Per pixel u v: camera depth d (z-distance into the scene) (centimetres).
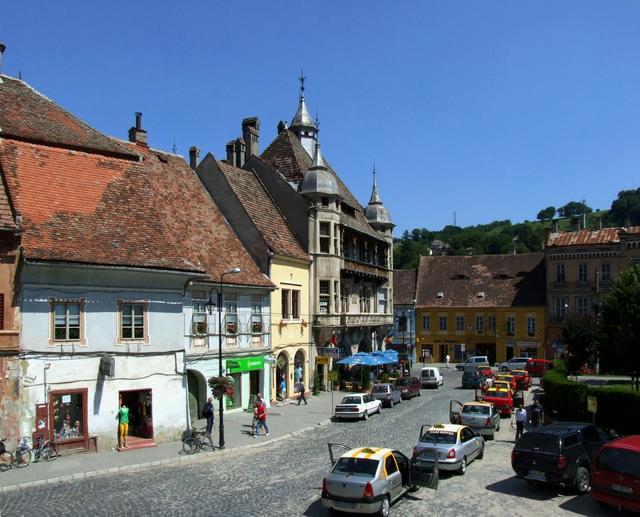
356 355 4444
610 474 1569
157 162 3625
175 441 2562
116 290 2452
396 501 1711
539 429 1869
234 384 3362
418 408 3678
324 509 1634
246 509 1636
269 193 4469
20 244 2206
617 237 6725
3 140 2547
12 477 1945
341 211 4981
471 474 2034
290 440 2698
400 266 13375
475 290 7481
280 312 3844
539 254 7612
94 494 1783
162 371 2564
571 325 5156
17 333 2173
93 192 2652
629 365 3222
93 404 2350
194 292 3028
